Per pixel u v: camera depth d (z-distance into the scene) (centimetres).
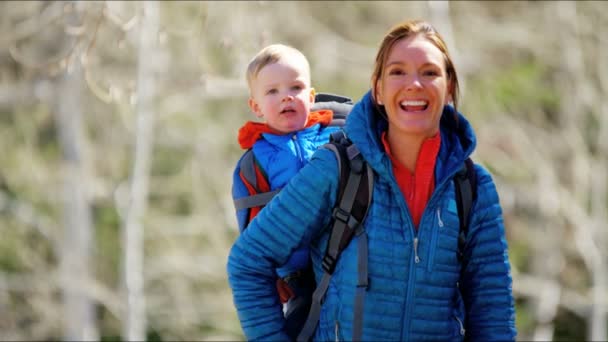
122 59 2120
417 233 554
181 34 1727
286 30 3136
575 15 3400
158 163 3556
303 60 677
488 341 575
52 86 2944
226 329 3456
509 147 3503
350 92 3247
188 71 2509
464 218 569
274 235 572
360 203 556
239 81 1738
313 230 572
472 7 3434
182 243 3475
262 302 576
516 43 3453
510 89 3453
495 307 577
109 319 3656
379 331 547
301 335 574
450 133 592
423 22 584
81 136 3014
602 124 3509
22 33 2336
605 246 3475
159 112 3148
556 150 3600
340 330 552
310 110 688
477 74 3406
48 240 3597
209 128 3369
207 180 3428
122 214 3194
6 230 3472
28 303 3422
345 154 562
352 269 551
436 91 562
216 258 3438
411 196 566
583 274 3591
